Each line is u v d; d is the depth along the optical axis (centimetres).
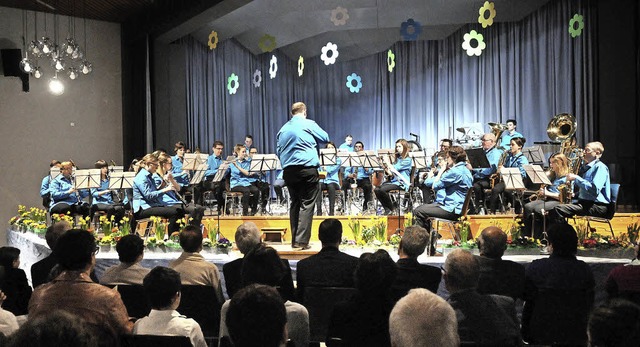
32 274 459
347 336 279
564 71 1043
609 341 183
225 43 1346
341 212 936
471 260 272
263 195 977
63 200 955
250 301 173
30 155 1220
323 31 1266
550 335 353
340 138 1468
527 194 793
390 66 1232
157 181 787
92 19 1289
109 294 291
